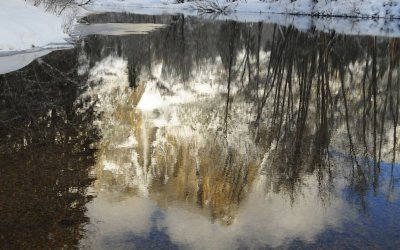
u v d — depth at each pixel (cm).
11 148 591
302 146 695
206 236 399
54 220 411
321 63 1384
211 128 765
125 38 1836
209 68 1363
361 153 674
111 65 1265
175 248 377
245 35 2161
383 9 3444
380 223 437
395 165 623
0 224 396
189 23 2691
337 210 467
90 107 829
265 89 1134
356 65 1497
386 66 1496
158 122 775
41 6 1841
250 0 4362
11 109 768
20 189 468
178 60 1465
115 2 5159
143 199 470
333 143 720
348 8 3531
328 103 1021
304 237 404
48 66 1138
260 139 720
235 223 429
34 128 680
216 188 514
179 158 608
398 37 2152
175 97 977
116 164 564
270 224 429
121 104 873
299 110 941
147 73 1208
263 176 563
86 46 1536
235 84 1170
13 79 972
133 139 673
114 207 446
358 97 1108
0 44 1266
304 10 3797
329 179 560
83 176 517
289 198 495
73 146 616
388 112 974
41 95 873
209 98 990
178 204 464
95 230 399
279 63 1389
